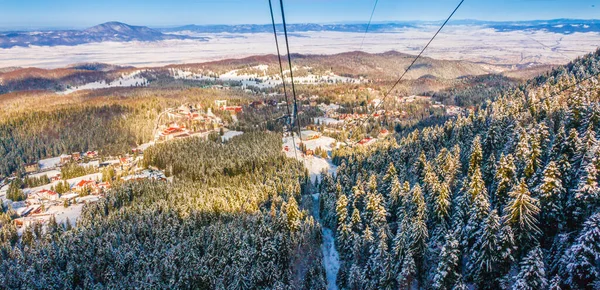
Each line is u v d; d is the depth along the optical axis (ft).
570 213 130.82
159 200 311.06
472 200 155.33
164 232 239.50
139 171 455.22
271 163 397.60
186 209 280.72
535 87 357.00
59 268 216.95
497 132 221.87
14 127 648.38
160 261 204.33
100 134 619.67
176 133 634.02
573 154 159.22
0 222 325.62
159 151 481.05
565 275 113.19
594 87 233.96
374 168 289.74
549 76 404.16
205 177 377.30
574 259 109.40
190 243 217.56
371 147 403.54
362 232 191.93
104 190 391.65
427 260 151.53
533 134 188.44
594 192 124.06
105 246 226.79
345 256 193.57
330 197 256.32
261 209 284.61
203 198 300.40
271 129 624.18
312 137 550.77
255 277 173.88
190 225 251.39
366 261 173.06
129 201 336.08
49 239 261.03
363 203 215.10
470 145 237.86
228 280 181.47
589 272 105.60
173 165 434.71
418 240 150.10
